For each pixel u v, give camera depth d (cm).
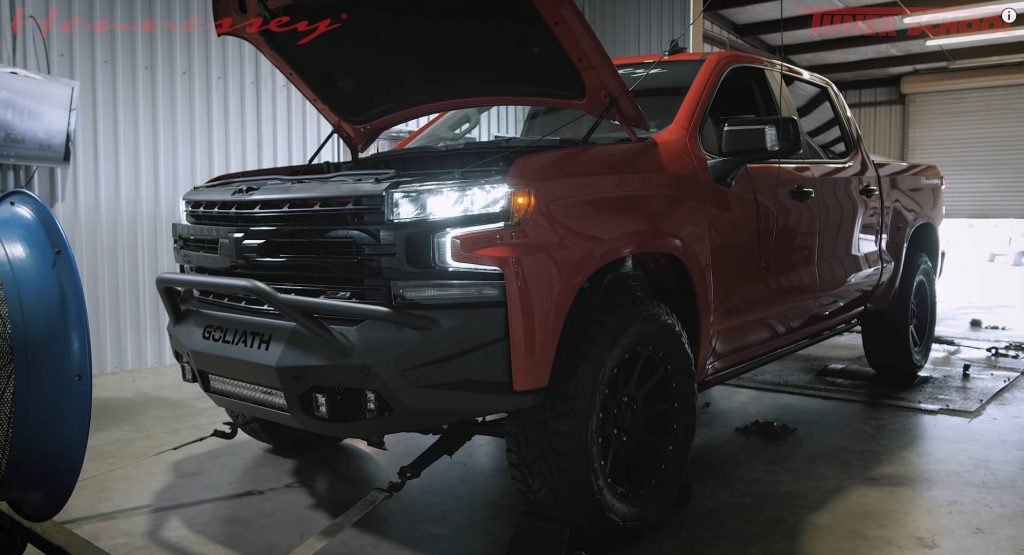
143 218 489
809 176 311
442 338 184
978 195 1956
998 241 1642
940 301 820
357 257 194
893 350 405
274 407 215
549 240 193
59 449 199
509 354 188
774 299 285
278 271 213
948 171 1986
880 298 383
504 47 223
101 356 472
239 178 253
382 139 382
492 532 235
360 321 193
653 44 845
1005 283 1002
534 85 237
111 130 471
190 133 511
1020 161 1888
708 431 338
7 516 222
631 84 287
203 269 241
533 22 204
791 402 387
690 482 273
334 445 322
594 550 218
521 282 186
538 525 207
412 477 205
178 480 284
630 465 226
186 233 242
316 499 265
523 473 203
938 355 505
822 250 318
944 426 340
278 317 209
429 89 262
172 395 416
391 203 187
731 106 288
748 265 268
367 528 239
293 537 234
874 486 267
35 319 198
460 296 185
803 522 237
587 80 220
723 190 255
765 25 1452
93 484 279
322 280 205
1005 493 259
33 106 416
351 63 258
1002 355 501
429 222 185
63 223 452
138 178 485
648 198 223
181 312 240
